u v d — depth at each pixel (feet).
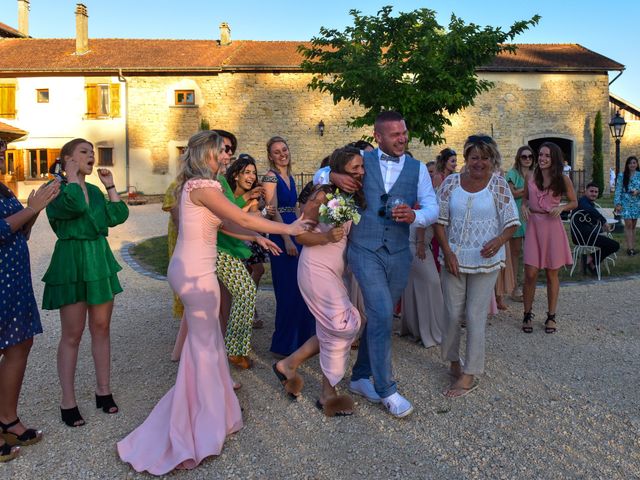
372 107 35.40
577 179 78.43
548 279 16.62
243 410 11.46
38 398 12.26
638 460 9.18
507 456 9.39
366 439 10.12
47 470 9.17
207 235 10.21
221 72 77.61
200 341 10.13
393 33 34.35
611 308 19.27
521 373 13.29
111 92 78.74
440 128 35.65
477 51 32.86
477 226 11.84
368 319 10.85
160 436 9.67
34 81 79.66
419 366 14.02
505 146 78.02
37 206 9.30
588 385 12.44
